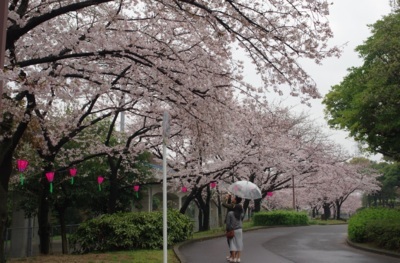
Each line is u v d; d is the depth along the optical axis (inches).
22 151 514.3
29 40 346.9
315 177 1304.1
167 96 358.6
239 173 914.7
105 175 671.1
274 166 963.3
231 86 355.3
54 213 816.3
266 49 304.3
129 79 376.5
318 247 544.1
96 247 460.4
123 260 365.7
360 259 420.2
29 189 630.5
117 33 338.0
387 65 460.1
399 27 473.7
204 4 295.9
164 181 239.1
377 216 635.5
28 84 299.1
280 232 861.8
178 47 372.2
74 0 331.0
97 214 761.0
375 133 549.6
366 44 579.8
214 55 362.3
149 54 332.8
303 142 1052.5
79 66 327.9
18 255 646.5
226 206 390.3
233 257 382.6
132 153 581.0
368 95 473.7
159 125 526.0
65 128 488.4
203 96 345.7
